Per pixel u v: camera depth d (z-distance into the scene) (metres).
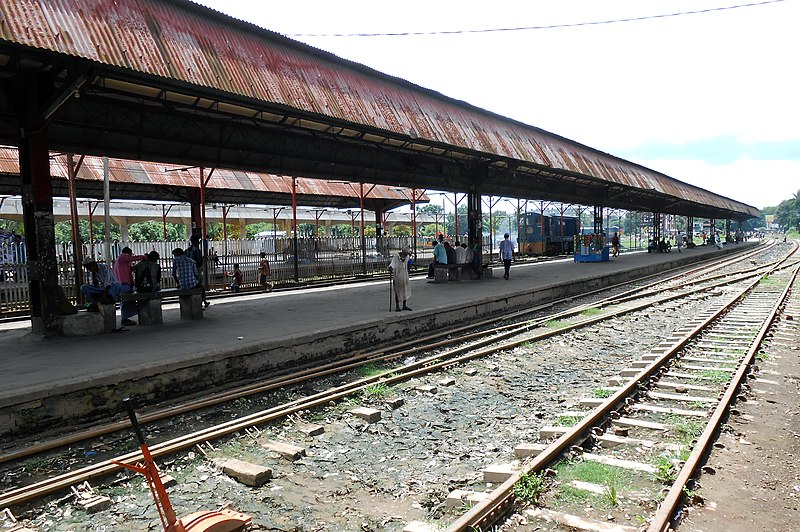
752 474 4.88
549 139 23.53
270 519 4.40
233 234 48.50
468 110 18.41
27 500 4.70
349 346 11.04
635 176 32.97
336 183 31.77
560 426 6.23
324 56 13.02
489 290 17.73
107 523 4.41
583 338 11.94
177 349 8.63
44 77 9.75
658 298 18.92
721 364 9.04
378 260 30.23
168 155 14.27
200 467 5.45
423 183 22.44
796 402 7.05
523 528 3.97
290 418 6.79
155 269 11.38
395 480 5.12
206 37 10.12
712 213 68.00
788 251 55.84
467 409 7.25
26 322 13.16
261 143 14.91
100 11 8.51
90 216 28.55
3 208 26.73
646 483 4.69
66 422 6.71
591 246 34.78
